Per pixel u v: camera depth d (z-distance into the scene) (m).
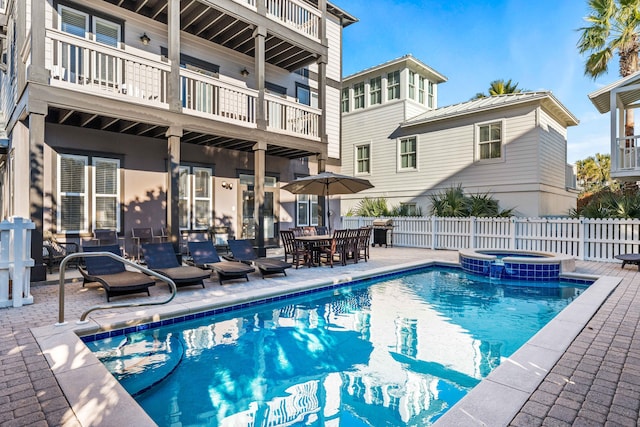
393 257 10.88
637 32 13.32
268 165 13.16
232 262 7.68
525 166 13.50
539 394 2.71
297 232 10.40
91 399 2.67
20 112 7.64
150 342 4.57
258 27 10.05
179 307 5.20
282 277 7.65
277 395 3.41
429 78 18.12
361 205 17.69
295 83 13.95
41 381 2.94
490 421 2.35
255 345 4.56
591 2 13.74
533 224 10.90
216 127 9.27
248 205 12.53
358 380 3.69
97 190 9.22
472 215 13.20
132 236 9.55
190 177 11.05
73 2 8.77
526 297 6.92
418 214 16.00
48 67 8.27
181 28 10.45
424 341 4.71
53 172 8.59
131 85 8.65
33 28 6.73
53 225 8.56
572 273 7.95
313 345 4.57
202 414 3.10
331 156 15.30
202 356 4.23
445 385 3.57
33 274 6.66
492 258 8.61
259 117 10.17
